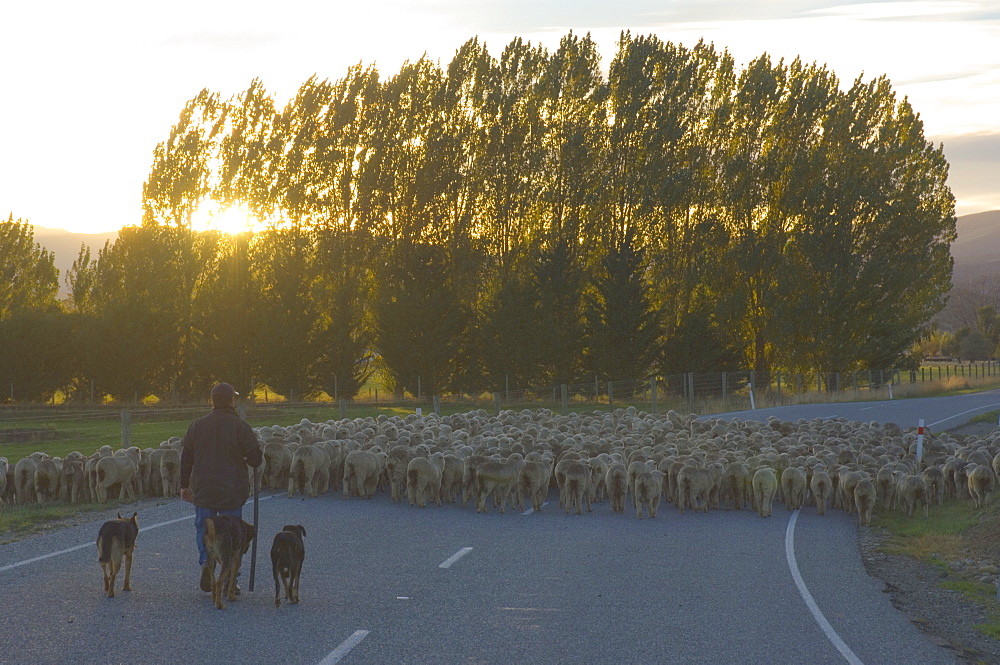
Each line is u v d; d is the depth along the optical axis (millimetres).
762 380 54469
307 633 8141
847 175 53844
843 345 52969
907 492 17625
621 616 9172
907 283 53188
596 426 25062
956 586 11711
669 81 53156
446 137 52312
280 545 9102
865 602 10359
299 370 47906
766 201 54469
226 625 8328
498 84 53188
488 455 17172
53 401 49875
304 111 52344
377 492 18172
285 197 50844
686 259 55219
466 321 51031
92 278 59562
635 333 49156
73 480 16359
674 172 52375
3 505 16141
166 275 48719
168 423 34156
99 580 10078
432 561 11617
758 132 54469
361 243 52500
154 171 50469
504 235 54656
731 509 17734
